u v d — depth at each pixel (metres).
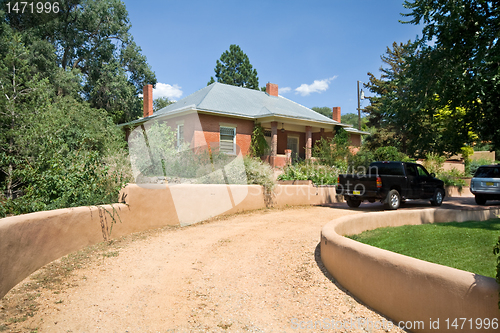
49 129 10.20
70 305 4.04
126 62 30.80
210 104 19.52
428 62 11.10
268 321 3.86
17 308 3.88
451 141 13.62
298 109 24.61
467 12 10.35
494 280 2.94
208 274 5.35
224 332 3.59
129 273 5.28
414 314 3.50
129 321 3.75
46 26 23.88
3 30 17.36
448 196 20.31
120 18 29.27
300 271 5.43
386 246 6.43
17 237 4.63
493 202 16.30
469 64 10.44
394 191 11.93
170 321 3.80
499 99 10.88
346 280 4.66
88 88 28.56
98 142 14.52
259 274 5.36
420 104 11.48
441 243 6.57
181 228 8.69
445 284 3.21
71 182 7.14
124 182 8.16
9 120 10.52
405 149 24.95
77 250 6.29
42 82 12.23
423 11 11.08
